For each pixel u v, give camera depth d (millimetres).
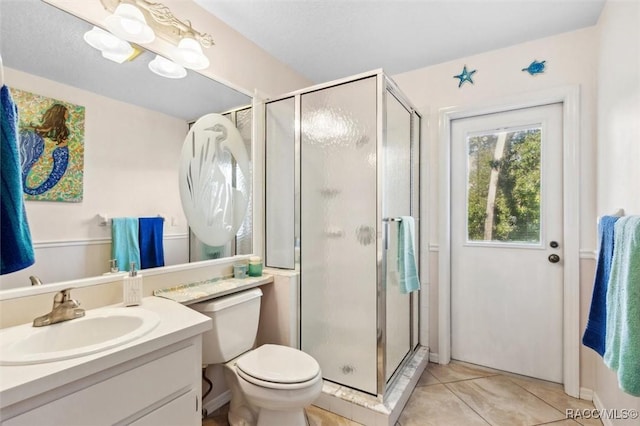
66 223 1207
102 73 1325
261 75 2166
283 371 1411
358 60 2344
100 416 831
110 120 1353
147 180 1492
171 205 1596
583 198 1922
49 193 1164
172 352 1020
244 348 1654
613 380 1558
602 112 1739
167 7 1525
